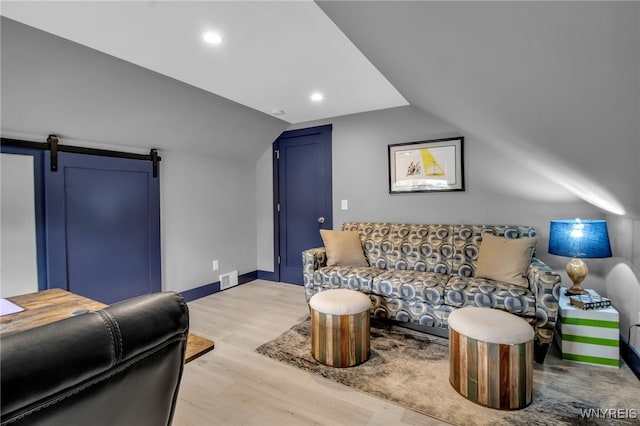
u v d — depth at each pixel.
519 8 0.70
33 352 0.38
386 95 2.93
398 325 2.73
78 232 2.60
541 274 2.04
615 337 1.99
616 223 2.30
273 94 2.89
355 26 1.48
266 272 4.36
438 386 1.83
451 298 2.29
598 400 1.67
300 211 4.08
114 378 0.46
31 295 1.50
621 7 0.58
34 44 1.83
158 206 3.21
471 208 3.04
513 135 1.82
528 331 1.64
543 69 0.92
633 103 0.87
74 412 0.42
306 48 1.98
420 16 0.99
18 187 2.27
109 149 2.79
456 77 1.40
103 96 2.39
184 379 1.92
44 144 2.37
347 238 3.18
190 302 3.43
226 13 1.58
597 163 1.42
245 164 4.25
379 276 2.66
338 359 2.04
